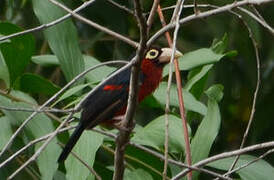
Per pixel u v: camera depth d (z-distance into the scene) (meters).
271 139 15.68
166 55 10.97
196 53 11.74
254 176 10.52
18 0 15.50
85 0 12.83
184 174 8.55
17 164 11.20
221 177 8.55
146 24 8.01
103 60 15.80
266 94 15.83
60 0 11.80
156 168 11.12
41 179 10.02
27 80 11.65
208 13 8.25
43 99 13.48
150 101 11.69
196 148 10.43
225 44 12.44
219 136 15.84
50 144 10.15
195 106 11.34
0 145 10.38
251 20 13.33
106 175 11.46
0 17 15.72
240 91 16.11
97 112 10.29
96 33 15.45
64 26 11.55
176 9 8.48
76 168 9.96
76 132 9.95
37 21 15.48
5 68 11.72
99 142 10.14
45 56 12.35
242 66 15.76
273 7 15.23
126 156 11.13
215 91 11.53
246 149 8.45
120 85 10.52
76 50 11.52
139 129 10.98
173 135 10.37
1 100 10.75
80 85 10.87
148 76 10.97
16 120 10.60
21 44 11.52
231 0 13.90
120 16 15.41
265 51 15.55
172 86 11.72
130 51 15.61
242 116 16.86
